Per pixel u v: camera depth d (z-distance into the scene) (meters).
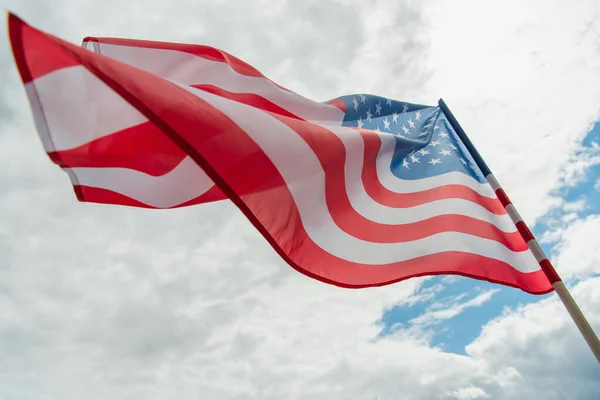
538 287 5.30
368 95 6.90
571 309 4.34
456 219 5.53
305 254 4.35
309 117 6.09
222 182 3.81
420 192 5.75
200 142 3.67
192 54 5.42
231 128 3.96
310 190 4.54
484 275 5.16
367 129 6.23
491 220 5.68
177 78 5.37
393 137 6.03
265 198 4.12
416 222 5.38
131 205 4.00
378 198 5.39
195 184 4.27
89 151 3.64
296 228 4.33
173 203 4.19
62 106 3.41
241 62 5.79
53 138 3.41
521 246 5.58
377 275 4.76
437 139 6.71
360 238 4.91
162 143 3.97
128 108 3.70
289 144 4.46
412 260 5.03
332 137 5.02
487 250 5.35
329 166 4.84
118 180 3.89
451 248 5.27
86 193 3.79
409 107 7.15
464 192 5.87
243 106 4.26
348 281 4.55
